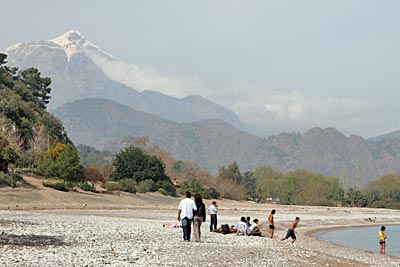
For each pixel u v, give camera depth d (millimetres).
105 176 160875
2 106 149125
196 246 34219
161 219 74312
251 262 28656
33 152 133125
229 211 121312
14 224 43156
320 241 64812
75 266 21969
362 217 138750
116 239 35406
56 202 99875
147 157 167375
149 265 24094
